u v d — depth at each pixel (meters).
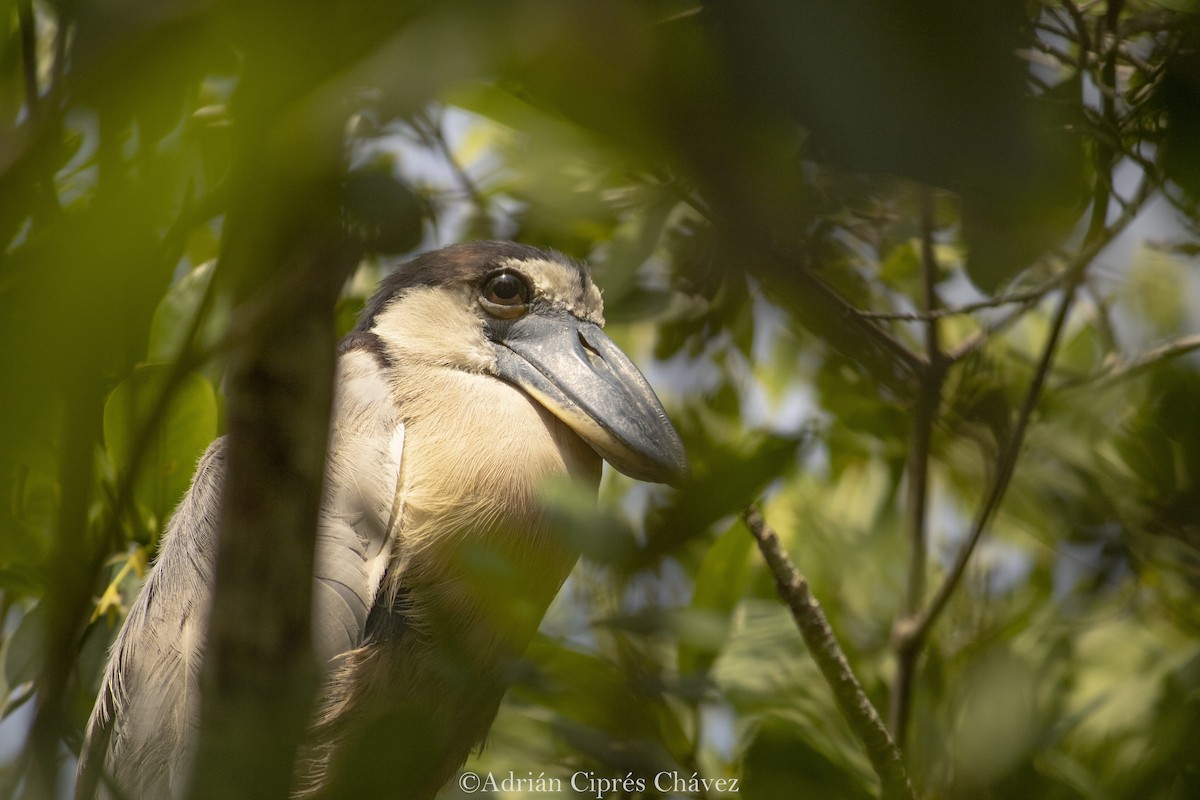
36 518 5.25
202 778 3.13
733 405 6.84
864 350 5.59
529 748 5.78
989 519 6.55
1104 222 4.96
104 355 1.77
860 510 7.82
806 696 5.73
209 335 5.16
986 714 5.43
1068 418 6.39
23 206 1.82
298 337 2.57
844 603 7.25
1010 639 6.30
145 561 6.21
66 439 2.26
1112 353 6.51
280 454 2.79
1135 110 4.18
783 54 1.84
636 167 2.52
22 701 5.42
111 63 1.66
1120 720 5.98
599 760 4.71
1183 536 5.42
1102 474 6.19
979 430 6.35
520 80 2.03
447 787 6.10
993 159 1.82
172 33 1.69
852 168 1.93
